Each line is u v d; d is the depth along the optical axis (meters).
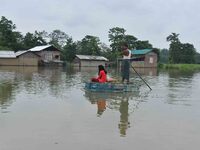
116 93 17.16
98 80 18.53
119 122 10.08
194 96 17.00
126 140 8.12
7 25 83.50
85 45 86.69
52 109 11.95
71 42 86.06
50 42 95.31
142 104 13.80
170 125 9.83
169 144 7.86
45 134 8.48
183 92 18.84
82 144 7.71
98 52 84.50
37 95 15.71
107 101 14.33
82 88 19.36
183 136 8.59
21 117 10.40
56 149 7.31
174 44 94.06
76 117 10.62
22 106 12.42
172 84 24.84
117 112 11.75
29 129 8.93
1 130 8.77
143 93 17.75
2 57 61.75
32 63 65.50
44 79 26.64
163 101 14.85
